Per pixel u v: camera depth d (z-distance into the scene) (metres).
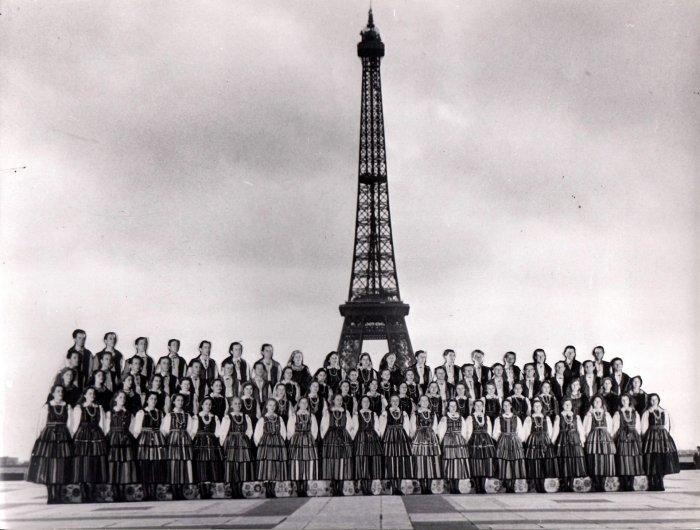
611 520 23.00
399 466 31.81
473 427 32.28
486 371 33.28
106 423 31.59
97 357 32.94
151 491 32.16
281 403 32.41
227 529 22.25
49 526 23.70
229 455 31.73
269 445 31.89
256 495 32.72
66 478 30.66
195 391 32.56
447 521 23.16
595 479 32.53
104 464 31.05
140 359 32.72
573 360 33.50
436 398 32.38
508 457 31.91
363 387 32.66
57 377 31.56
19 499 32.66
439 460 32.03
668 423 32.69
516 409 32.41
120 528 22.95
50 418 31.03
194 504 29.67
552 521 22.89
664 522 22.56
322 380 32.97
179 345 33.75
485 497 30.58
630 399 32.41
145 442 31.41
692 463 38.62
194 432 31.97
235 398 32.25
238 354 33.84
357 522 23.28
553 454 32.16
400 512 25.58
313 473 31.86
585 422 32.41
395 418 32.22
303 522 23.45
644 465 32.19
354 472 31.86
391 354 33.84
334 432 32.12
